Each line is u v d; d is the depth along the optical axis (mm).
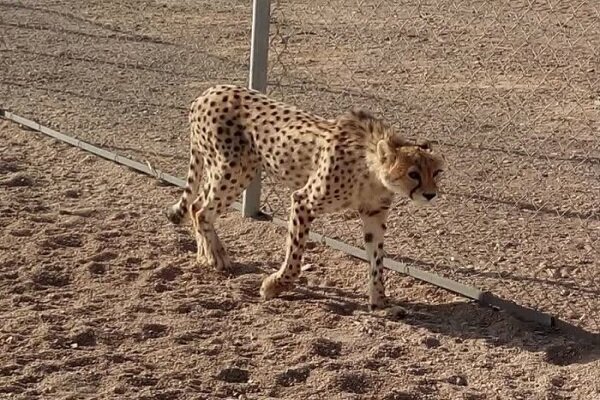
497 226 8922
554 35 15648
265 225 8672
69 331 6629
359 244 8367
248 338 6660
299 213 7027
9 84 13422
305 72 14477
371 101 13000
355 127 6832
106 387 5980
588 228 8914
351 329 6852
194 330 6715
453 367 6418
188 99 13008
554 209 9383
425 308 7293
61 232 8266
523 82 14023
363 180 6812
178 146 10977
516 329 6945
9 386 5930
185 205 7844
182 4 19922
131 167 10055
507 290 7594
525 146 11289
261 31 8492
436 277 7551
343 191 6859
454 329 6965
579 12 16578
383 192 6859
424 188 6504
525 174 10367
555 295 7512
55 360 6254
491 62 14961
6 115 11570
